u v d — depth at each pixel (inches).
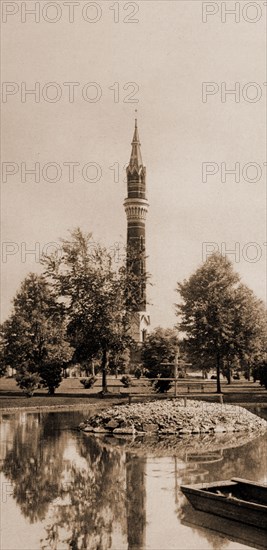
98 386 3235.7
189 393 2423.7
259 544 547.8
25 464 934.4
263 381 2674.7
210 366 2859.3
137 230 5625.0
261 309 2878.9
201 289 2659.9
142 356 2463.1
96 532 585.0
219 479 815.1
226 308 2630.4
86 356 2787.9
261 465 920.9
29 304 3095.5
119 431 1373.0
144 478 823.7
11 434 1321.4
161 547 542.0
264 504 658.8
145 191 5698.8
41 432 1364.4
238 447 1138.7
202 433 1406.3
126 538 565.6
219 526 602.2
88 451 1075.3
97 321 2736.2
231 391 2684.5
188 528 595.8
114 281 2797.7
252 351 2635.3
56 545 546.9
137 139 5772.6
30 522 616.7
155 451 1079.0
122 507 672.4
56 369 2503.7
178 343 2536.9
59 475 845.8
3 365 3029.0
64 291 2787.9
